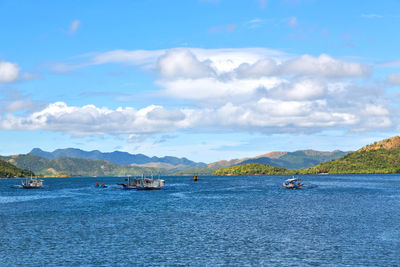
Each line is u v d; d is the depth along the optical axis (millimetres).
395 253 61281
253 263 57312
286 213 111000
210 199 166875
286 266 55625
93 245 69438
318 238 72812
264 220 97125
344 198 164500
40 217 107000
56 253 64062
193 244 69438
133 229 85312
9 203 155875
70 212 118688
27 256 62344
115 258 60781
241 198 171500
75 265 57344
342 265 55594
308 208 124062
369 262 56781
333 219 97000
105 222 96188
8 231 84188
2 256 62344
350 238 72312
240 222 94188
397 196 174875
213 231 81875
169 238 74750
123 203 149750
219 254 62438
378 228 82688
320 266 55344
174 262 58344
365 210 116375
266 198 169875
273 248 65625
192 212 116125
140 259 60062
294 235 76125
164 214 111438
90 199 173750
